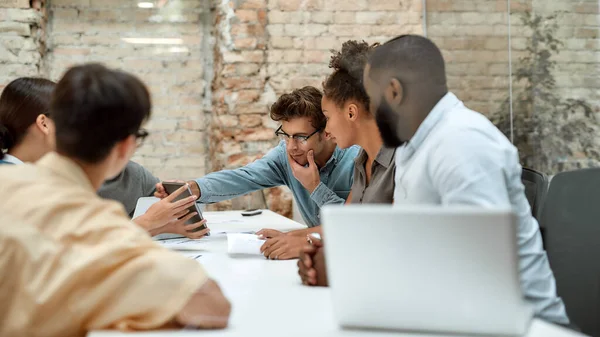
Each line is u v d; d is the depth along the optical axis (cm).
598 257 153
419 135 145
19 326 108
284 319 118
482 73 391
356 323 109
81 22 462
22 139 217
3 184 115
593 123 319
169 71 475
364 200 209
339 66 190
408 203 146
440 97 147
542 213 170
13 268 109
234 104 455
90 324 110
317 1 461
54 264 108
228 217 324
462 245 98
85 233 111
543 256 143
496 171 131
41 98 216
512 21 369
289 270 172
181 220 229
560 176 167
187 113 479
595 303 151
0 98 219
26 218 111
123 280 110
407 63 145
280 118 247
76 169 118
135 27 469
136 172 285
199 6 477
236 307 128
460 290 101
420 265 101
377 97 150
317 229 214
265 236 212
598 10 317
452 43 421
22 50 436
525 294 138
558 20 337
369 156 206
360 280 105
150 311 110
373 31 464
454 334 104
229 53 455
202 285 113
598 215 155
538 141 350
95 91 116
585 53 322
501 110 378
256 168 275
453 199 130
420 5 465
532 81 355
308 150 247
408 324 106
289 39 460
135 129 121
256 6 456
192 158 480
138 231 116
